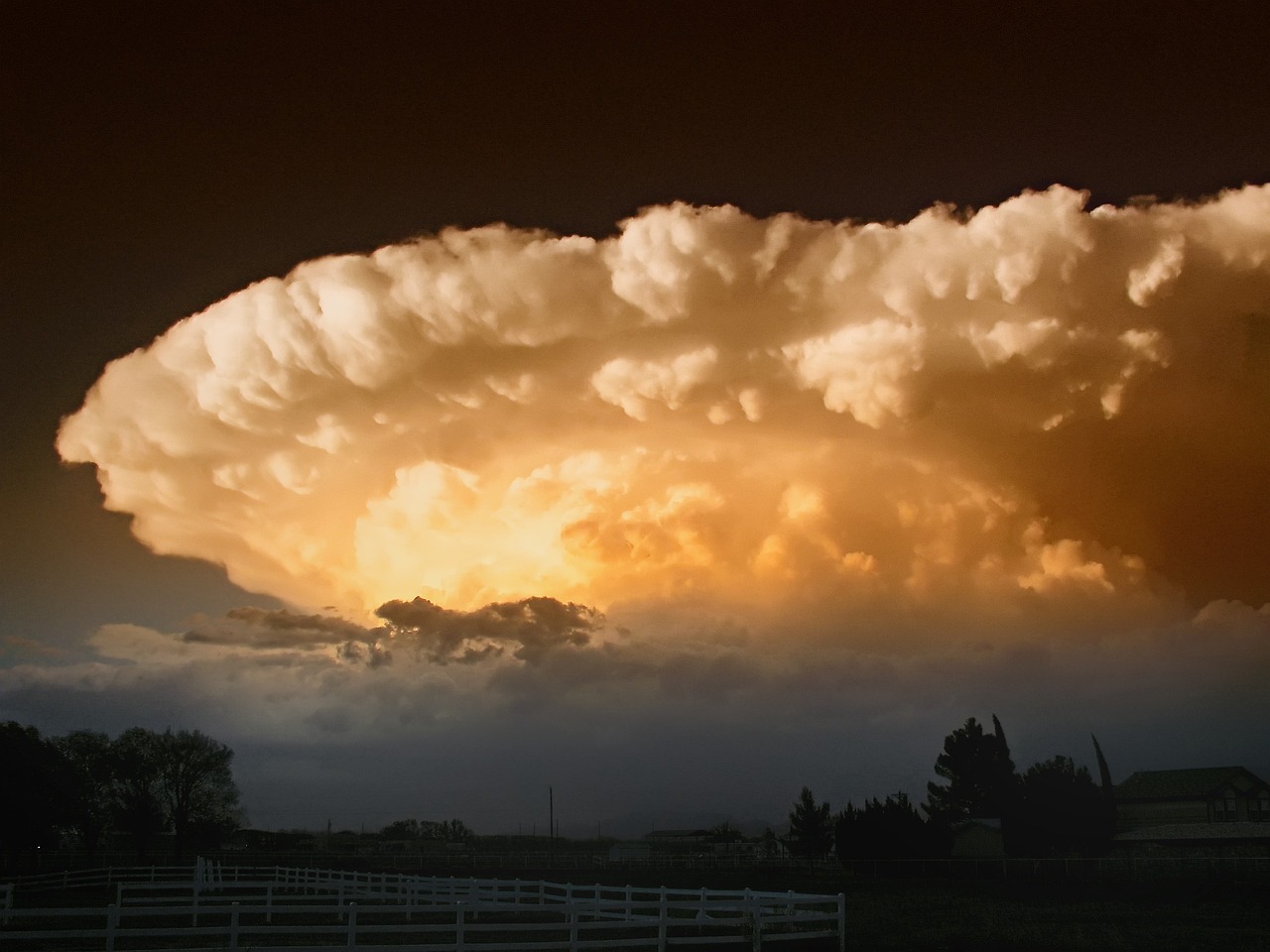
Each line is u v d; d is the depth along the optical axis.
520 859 87.69
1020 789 72.75
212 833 94.00
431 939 28.95
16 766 69.25
